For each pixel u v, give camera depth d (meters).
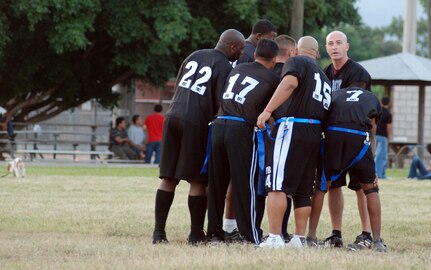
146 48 77.12
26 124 81.38
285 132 23.75
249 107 24.64
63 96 82.50
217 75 25.33
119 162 76.69
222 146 24.84
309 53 25.83
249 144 24.67
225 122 24.75
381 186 50.88
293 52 26.31
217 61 25.45
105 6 74.19
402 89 99.50
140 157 79.00
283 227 25.80
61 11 71.19
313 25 83.94
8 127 78.25
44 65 77.75
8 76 78.00
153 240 25.67
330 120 24.69
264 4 80.38
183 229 29.03
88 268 20.03
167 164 25.44
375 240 24.72
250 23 77.75
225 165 25.11
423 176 58.84
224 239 25.53
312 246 24.48
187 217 32.06
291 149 23.73
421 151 79.31
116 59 76.81
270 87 24.69
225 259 21.09
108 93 84.75
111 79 83.88
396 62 77.00
